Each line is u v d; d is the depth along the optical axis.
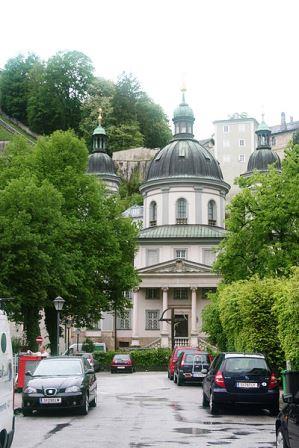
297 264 33.62
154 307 73.00
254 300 26.34
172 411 20.23
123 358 55.12
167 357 60.25
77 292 42.97
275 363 25.64
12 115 142.12
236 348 28.33
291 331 19.61
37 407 18.25
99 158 85.81
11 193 36.12
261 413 19.53
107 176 84.56
